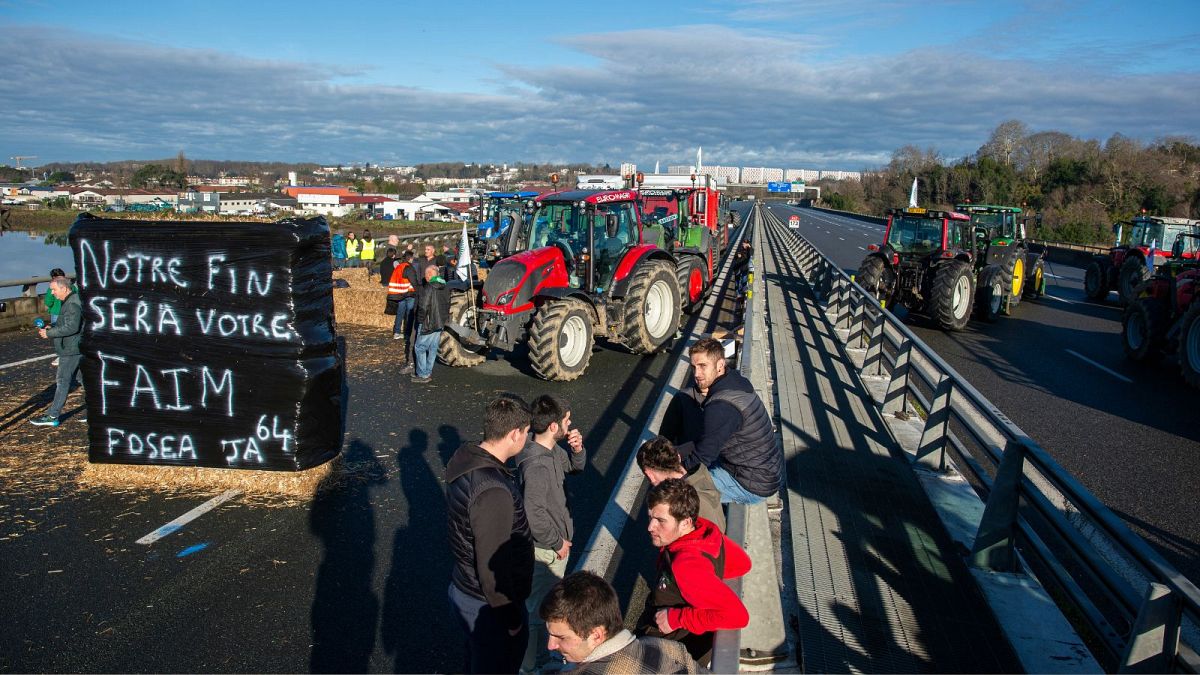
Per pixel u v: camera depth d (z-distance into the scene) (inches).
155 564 192.2
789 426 288.2
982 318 607.8
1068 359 465.1
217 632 163.2
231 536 208.5
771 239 1373.0
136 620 166.9
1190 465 271.7
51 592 177.9
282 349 231.1
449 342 392.8
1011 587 177.6
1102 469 267.1
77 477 247.8
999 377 408.8
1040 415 336.2
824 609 166.4
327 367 241.1
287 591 180.2
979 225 660.7
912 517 214.2
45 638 159.5
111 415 240.7
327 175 7495.1
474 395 355.3
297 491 237.8
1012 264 618.8
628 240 441.7
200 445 238.5
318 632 163.9
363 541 206.8
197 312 233.1
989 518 184.7
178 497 233.8
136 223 233.6
